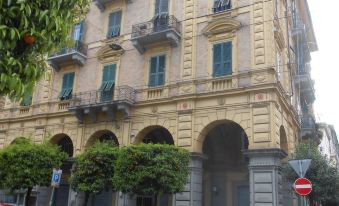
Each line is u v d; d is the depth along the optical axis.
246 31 20.95
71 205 23.50
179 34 22.81
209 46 21.88
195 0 23.27
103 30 26.61
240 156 23.86
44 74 6.36
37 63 5.98
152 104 22.42
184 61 22.27
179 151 17.61
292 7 29.86
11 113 29.12
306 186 12.98
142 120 22.56
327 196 17.97
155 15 24.28
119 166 17.31
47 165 20.31
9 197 27.22
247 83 19.97
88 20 27.64
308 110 34.12
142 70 23.77
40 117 27.00
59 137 26.27
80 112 24.30
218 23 21.81
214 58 21.52
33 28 5.46
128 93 23.16
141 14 25.34
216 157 24.66
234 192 23.48
